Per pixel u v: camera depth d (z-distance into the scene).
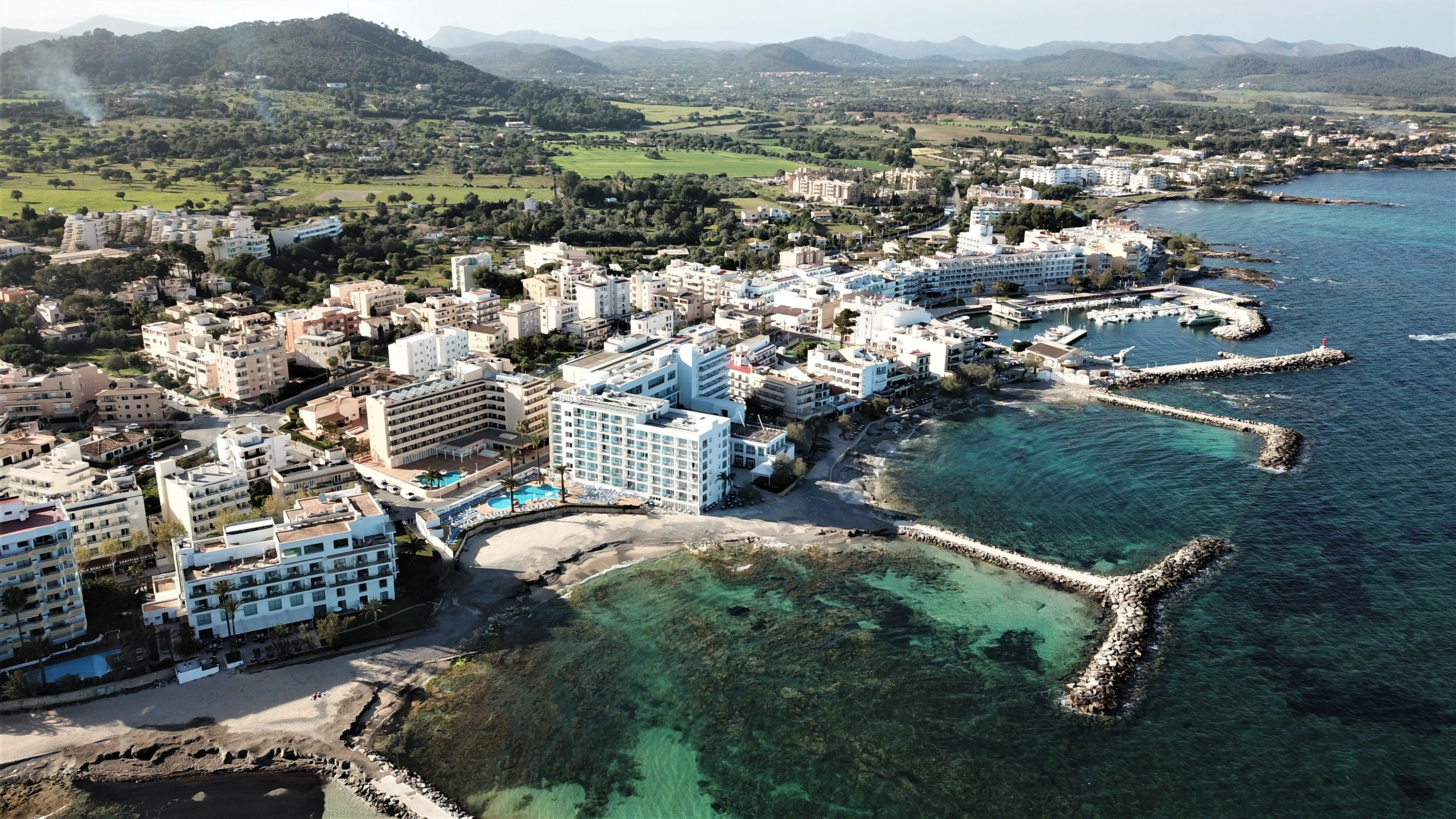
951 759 183.50
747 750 186.00
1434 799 173.00
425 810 170.50
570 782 177.75
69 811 169.12
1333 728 190.38
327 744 185.38
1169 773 179.50
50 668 198.62
